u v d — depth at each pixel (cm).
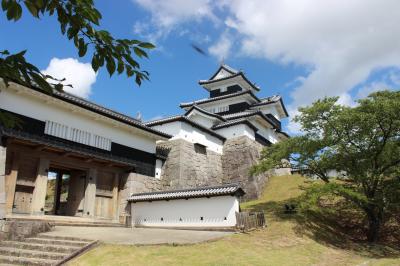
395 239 1759
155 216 1802
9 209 1420
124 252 1083
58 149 1576
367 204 1662
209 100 3794
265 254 1220
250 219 1571
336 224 1933
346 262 1316
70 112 1773
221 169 2939
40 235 1249
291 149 1902
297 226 1684
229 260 1075
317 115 1783
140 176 2047
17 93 1550
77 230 1421
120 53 279
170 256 1070
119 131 2033
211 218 1627
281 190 2703
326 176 1953
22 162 1525
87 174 1786
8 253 1075
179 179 2353
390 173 1738
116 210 1906
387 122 1617
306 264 1182
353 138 1728
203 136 2808
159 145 2594
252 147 3006
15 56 250
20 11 235
